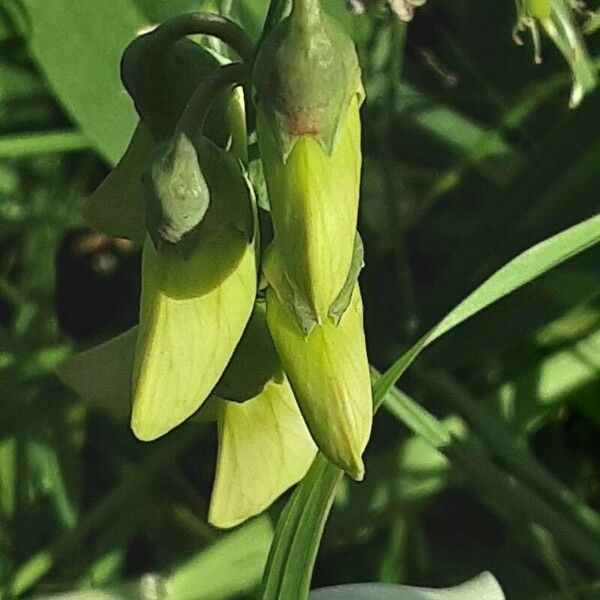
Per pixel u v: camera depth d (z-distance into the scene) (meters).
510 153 0.29
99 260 0.31
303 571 0.20
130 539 0.27
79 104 0.25
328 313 0.17
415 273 0.29
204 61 0.19
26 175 0.31
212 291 0.18
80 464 0.28
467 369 0.27
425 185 0.30
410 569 0.28
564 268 0.25
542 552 0.26
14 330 0.30
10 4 0.25
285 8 0.18
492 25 0.30
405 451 0.26
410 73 0.30
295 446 0.19
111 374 0.20
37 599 0.23
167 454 0.27
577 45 0.21
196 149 0.18
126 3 0.26
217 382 0.19
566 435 0.29
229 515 0.19
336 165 0.17
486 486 0.24
